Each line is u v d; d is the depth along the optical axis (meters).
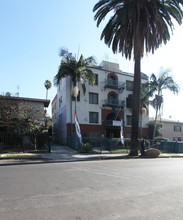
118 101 28.05
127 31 15.97
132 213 3.55
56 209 3.69
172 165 10.38
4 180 6.08
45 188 5.17
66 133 23.73
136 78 16.44
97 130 25.84
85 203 4.04
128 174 7.39
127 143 20.03
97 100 26.73
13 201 4.12
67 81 24.97
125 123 28.33
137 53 15.24
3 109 15.52
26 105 16.84
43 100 20.06
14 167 8.98
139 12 14.30
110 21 16.44
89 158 13.45
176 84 25.69
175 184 5.86
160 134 30.16
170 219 3.32
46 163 10.82
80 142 18.17
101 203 4.06
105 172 7.78
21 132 16.62
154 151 16.36
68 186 5.40
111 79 27.94
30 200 4.19
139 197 4.52
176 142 22.62
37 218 3.28
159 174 7.49
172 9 15.09
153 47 15.67
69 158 13.17
